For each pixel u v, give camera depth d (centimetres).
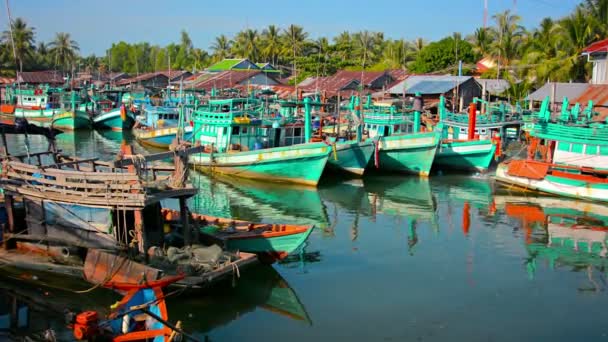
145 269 1458
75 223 1650
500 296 1666
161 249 1605
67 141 5028
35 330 1377
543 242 2170
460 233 2283
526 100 5044
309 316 1529
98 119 5791
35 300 1555
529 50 5606
